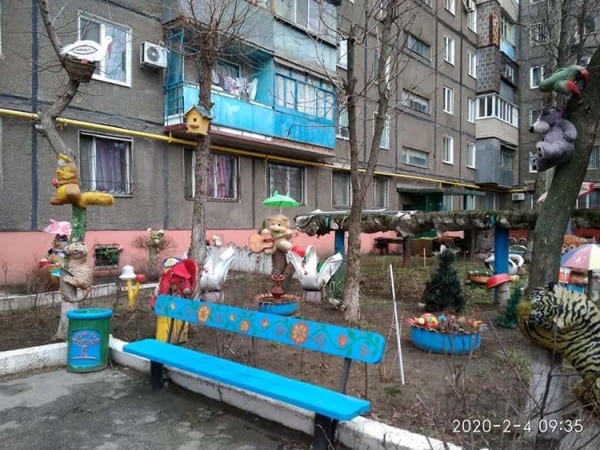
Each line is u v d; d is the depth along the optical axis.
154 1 12.04
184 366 3.51
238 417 3.48
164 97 12.46
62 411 3.55
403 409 3.46
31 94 10.01
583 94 2.94
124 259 11.54
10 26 9.72
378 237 19.31
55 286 8.40
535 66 29.36
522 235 20.67
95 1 11.07
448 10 24.23
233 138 13.09
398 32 6.93
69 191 4.93
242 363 4.49
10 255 9.67
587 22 14.80
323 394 2.95
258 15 13.28
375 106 18.84
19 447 3.01
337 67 17.02
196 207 6.41
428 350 5.00
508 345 5.32
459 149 25.91
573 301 2.62
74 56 5.04
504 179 28.53
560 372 2.83
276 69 14.34
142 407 3.64
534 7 28.52
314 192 17.25
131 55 11.74
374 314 7.00
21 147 9.89
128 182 11.86
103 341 4.52
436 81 23.53
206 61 6.57
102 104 11.21
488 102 27.06
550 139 2.91
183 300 4.18
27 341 5.20
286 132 14.41
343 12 16.86
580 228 6.67
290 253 8.11
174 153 12.73
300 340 3.28
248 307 6.92
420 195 22.77
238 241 14.30
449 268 6.94
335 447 2.95
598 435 2.43
